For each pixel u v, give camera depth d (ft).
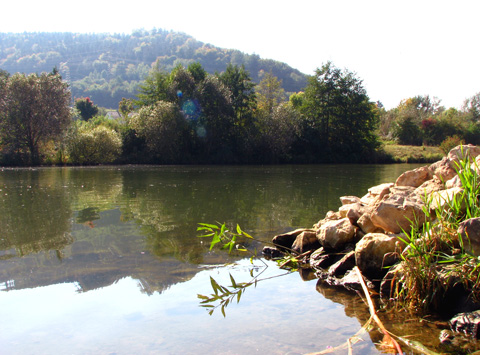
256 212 22.94
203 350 7.20
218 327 8.21
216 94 100.32
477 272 9.12
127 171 64.75
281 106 108.88
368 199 16.97
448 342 7.59
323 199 28.94
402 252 10.47
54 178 49.14
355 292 10.66
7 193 32.78
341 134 120.88
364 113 119.75
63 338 7.66
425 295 9.48
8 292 10.19
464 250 9.71
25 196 30.68
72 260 13.19
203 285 10.97
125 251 14.39
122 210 23.82
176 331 8.01
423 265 9.64
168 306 9.37
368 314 9.05
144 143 98.02
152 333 7.89
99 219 20.81
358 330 8.14
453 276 9.33
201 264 12.99
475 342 7.57
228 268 12.67
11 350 7.18
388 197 13.58
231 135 107.14
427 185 14.47
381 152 119.03
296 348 7.30
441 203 11.72
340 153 118.21
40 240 16.07
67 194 32.12
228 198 29.63
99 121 120.37
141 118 93.76
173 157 94.79
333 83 119.85
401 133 164.35
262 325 8.36
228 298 10.00
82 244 15.40
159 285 10.87
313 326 8.32
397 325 8.45
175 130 92.12
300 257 13.82
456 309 9.11
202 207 25.00
